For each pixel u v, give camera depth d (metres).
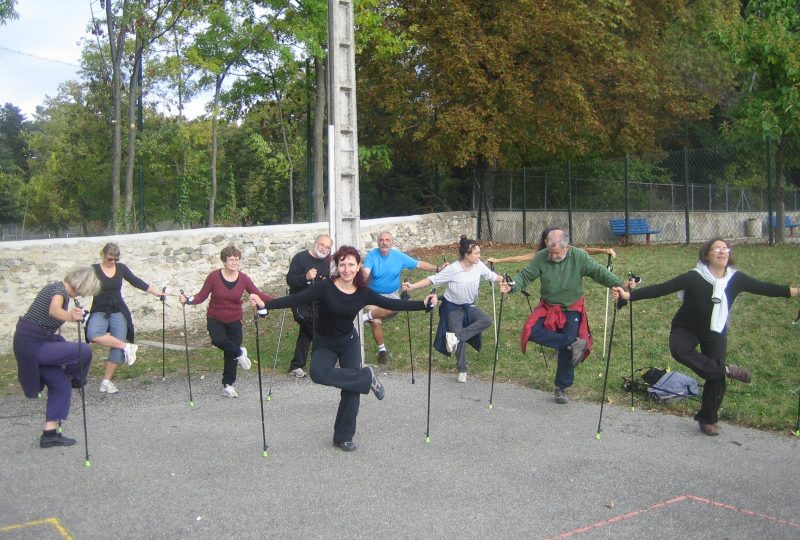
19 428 6.64
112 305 7.84
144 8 15.43
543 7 19.64
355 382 5.79
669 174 21.72
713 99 26.67
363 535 4.36
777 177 16.22
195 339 11.62
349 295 5.82
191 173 17.64
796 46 15.87
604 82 21.72
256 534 4.37
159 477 5.32
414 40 19.45
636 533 4.37
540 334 7.07
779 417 6.50
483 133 19.39
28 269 11.03
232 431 6.46
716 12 24.23
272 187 28.55
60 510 4.71
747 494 4.93
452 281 8.03
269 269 14.63
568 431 6.38
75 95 15.46
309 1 16.88
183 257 13.02
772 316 9.34
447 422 6.68
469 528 4.45
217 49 17.34
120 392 8.04
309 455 5.79
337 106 8.91
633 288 6.79
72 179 15.05
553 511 4.69
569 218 19.03
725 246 6.10
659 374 7.39
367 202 27.30
